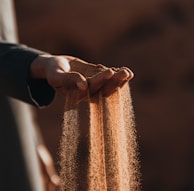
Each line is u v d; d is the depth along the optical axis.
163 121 13.66
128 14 13.66
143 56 13.84
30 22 13.32
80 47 13.67
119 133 1.70
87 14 13.46
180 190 13.73
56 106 13.29
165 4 13.97
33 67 1.64
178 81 13.88
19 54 1.67
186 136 13.75
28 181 2.33
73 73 1.56
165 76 13.87
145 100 13.66
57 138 13.13
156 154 13.68
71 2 13.37
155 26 13.97
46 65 1.62
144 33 13.95
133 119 1.69
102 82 1.59
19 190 2.30
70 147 1.64
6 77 1.66
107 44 13.73
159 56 13.86
